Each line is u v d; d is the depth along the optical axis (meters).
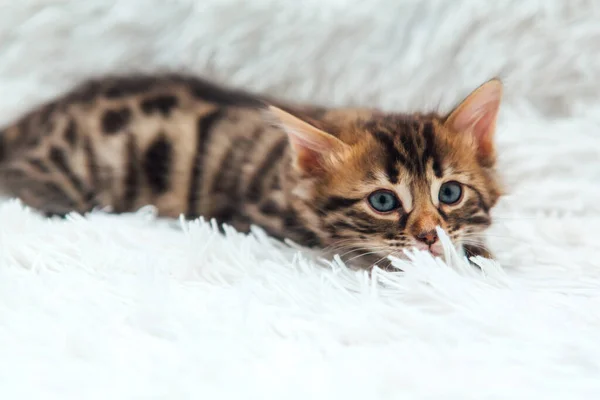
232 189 0.59
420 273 0.48
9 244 0.51
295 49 0.70
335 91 0.70
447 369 0.42
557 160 0.65
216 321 0.45
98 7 0.71
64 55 0.72
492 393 0.41
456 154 0.53
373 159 0.53
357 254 0.53
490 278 0.49
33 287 0.47
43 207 0.61
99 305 0.46
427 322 0.45
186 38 0.70
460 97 0.69
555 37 0.69
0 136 0.64
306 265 0.50
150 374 0.42
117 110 0.62
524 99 0.70
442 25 0.69
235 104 0.62
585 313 0.45
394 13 0.69
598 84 0.69
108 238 0.52
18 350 0.43
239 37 0.70
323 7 0.69
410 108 0.67
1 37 0.72
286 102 0.64
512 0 0.68
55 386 0.41
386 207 0.52
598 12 0.68
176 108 0.62
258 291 0.47
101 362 0.42
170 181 0.61
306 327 0.45
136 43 0.71
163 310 0.45
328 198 0.53
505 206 0.61
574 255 0.53
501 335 0.44
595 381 0.41
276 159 0.58
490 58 0.69
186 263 0.50
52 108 0.63
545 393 0.41
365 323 0.45
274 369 0.42
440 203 0.52
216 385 0.41
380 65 0.70
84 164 0.61
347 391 0.41
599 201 0.61
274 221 0.56
